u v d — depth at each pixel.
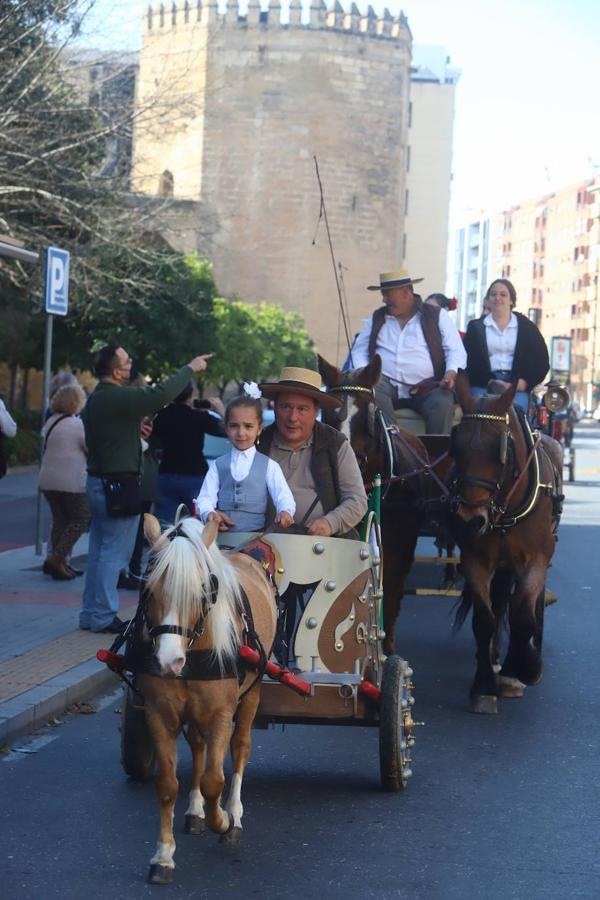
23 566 16.33
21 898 5.70
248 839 6.59
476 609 9.70
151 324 45.75
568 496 33.91
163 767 5.82
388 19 76.00
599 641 12.81
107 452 11.52
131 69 33.16
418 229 119.12
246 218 74.88
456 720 9.44
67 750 8.37
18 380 52.41
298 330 67.31
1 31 26.89
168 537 5.86
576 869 6.19
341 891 5.85
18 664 10.26
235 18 74.19
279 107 74.31
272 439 7.86
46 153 28.31
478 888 5.91
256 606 6.46
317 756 8.39
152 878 5.89
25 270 32.19
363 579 7.39
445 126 118.81
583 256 161.75
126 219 32.81
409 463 10.41
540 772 8.01
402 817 7.02
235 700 5.93
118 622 11.80
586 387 159.25
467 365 12.05
